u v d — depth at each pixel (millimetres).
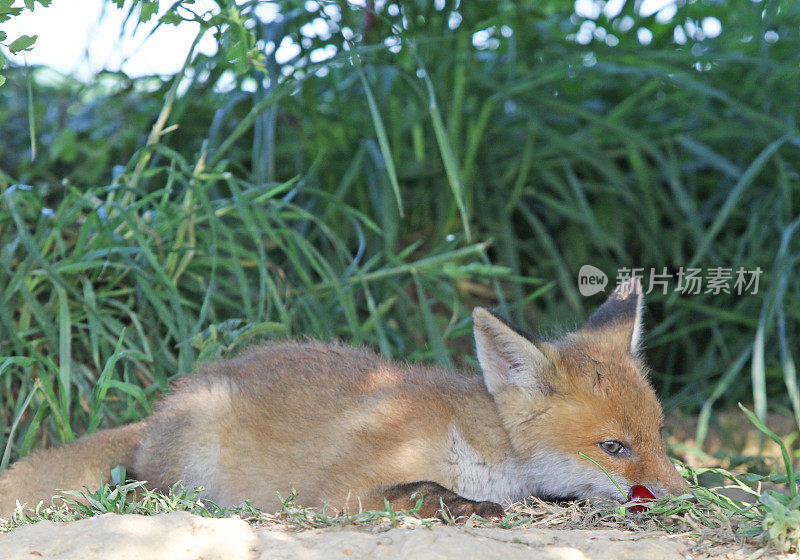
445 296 11102
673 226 13516
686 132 13523
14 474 7262
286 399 7156
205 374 7656
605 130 13312
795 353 12117
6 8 6574
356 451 6723
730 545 5391
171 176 9805
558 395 6863
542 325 11812
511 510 6410
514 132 13492
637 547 5191
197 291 10008
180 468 7062
